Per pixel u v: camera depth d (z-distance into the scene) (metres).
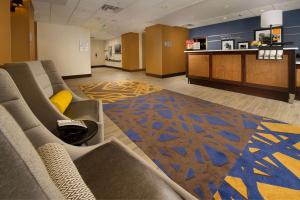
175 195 0.99
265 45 4.84
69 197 0.75
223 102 4.66
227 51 5.72
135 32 13.12
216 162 2.09
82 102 2.80
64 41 9.90
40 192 0.44
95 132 1.70
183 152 2.31
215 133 2.84
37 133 1.12
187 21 8.88
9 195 0.40
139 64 13.84
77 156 1.30
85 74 10.68
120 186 1.04
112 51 17.11
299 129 2.95
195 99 4.99
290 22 7.26
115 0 5.90
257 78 5.11
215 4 6.32
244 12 7.36
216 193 1.62
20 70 1.58
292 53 4.39
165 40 9.63
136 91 6.22
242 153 2.26
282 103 4.51
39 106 1.66
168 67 9.90
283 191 1.64
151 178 1.10
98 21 8.88
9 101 1.01
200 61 6.67
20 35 5.06
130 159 1.28
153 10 6.96
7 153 0.40
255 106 4.28
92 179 1.09
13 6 4.55
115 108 4.26
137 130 3.02
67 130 1.54
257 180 1.78
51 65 2.87
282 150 2.32
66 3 6.13
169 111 3.98
